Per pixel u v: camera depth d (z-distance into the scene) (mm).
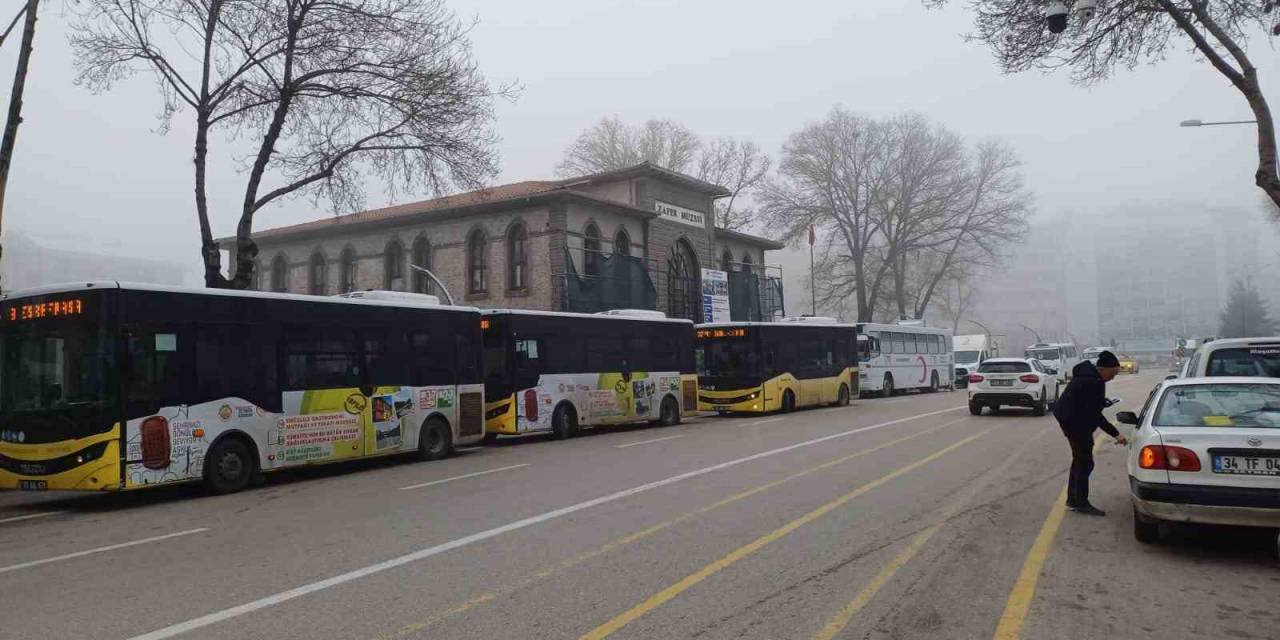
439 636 5188
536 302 31781
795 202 52875
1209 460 6852
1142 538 7578
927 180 52281
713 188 39625
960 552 7301
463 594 6152
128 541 8727
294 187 19562
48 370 11195
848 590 6133
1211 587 6176
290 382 13273
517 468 13961
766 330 26828
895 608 5691
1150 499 7043
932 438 17359
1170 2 14648
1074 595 5984
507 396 18688
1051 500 9922
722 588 6211
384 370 15078
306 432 13438
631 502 10031
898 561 6988
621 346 22109
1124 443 8961
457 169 20719
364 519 9469
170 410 11539
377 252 36188
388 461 16062
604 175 36281
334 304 14219
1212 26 14336
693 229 39438
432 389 16125
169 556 7828
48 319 11289
